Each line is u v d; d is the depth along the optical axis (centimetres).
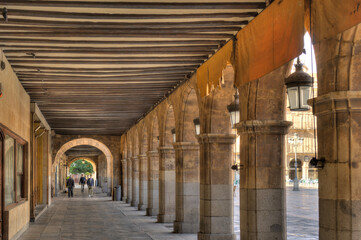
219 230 1198
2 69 1086
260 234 878
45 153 2517
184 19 874
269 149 887
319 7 593
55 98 1817
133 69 1314
